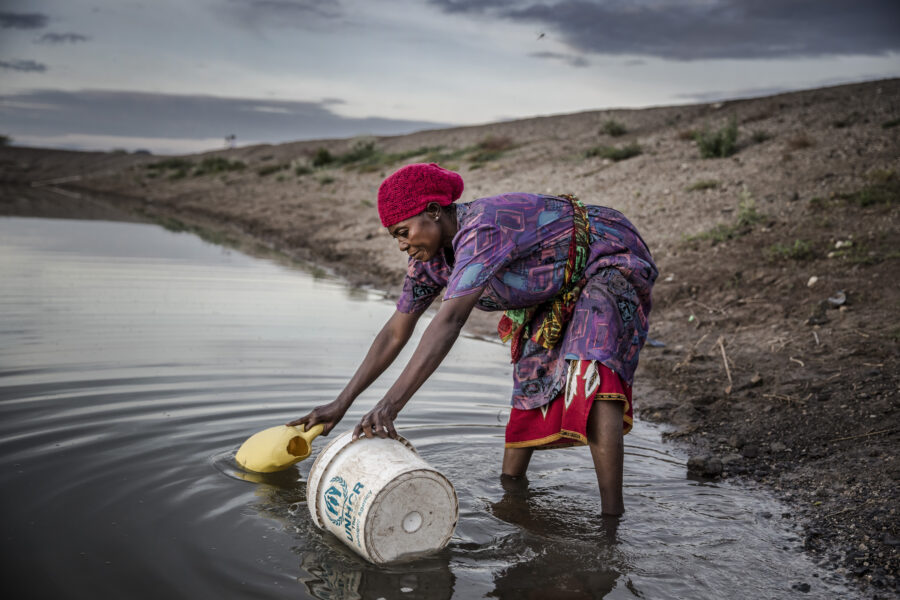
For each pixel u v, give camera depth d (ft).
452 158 79.30
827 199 31.53
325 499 10.31
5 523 10.32
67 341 20.77
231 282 33.40
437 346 9.87
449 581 9.50
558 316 11.11
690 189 39.17
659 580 9.64
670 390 18.47
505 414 16.31
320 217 61.72
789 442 14.78
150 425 14.42
